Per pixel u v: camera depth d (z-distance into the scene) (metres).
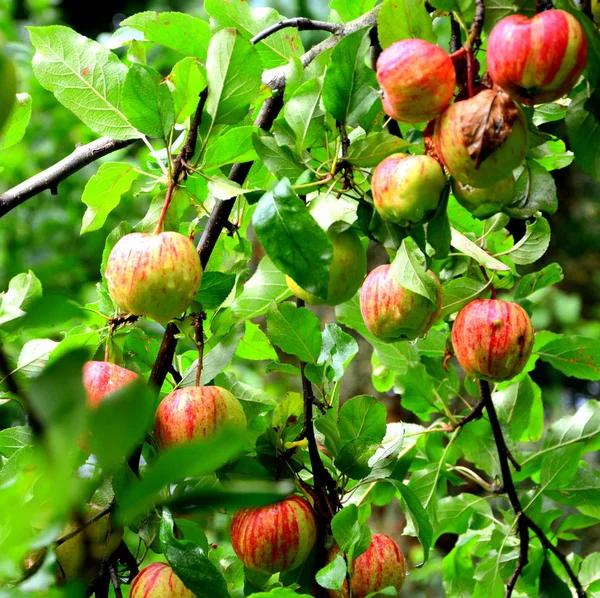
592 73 1.20
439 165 1.18
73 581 1.00
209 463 0.82
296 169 1.24
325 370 1.34
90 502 1.25
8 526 0.92
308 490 1.29
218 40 1.25
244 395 1.36
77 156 1.39
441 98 1.15
